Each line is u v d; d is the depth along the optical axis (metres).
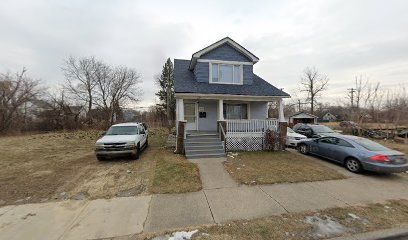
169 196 5.97
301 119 38.91
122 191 6.38
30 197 5.99
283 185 6.82
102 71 36.22
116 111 35.03
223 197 5.88
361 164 8.02
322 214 4.87
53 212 5.06
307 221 4.56
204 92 11.98
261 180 7.20
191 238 3.95
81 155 11.73
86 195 6.11
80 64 34.62
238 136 12.32
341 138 9.45
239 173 7.92
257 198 5.79
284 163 9.41
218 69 13.93
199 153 10.70
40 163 9.84
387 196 6.00
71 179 7.49
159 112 40.09
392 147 14.28
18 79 28.05
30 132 27.20
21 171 8.50
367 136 20.12
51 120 29.34
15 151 13.01
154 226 4.39
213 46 13.67
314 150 10.77
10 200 5.80
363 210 5.08
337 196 5.95
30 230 4.30
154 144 15.37
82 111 33.75
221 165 9.02
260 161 9.74
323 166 9.06
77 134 22.56
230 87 13.32
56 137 20.23
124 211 5.08
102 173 8.15
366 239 3.97
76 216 4.86
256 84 14.35
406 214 4.91
